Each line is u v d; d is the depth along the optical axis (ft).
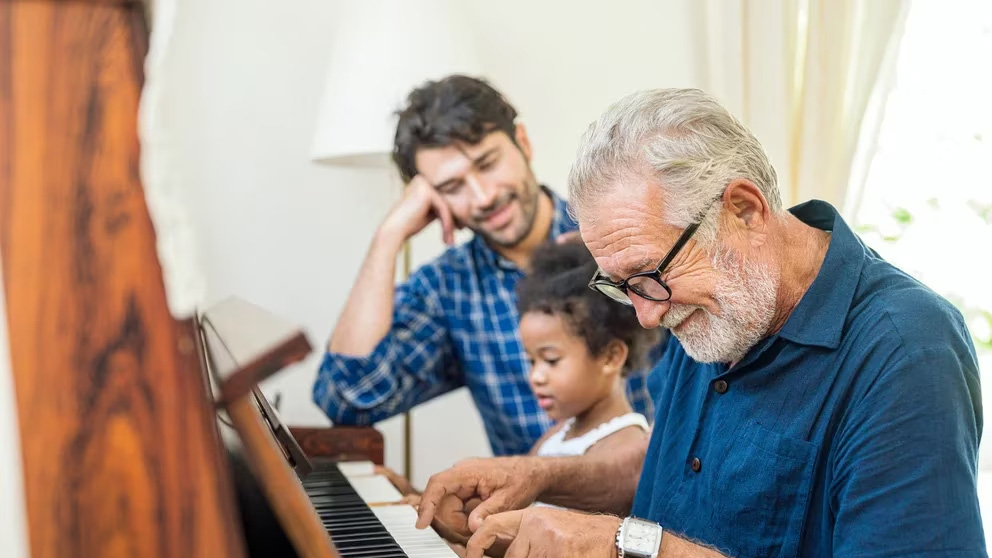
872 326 3.73
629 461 5.36
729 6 9.40
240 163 9.36
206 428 2.14
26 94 2.04
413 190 7.34
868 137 9.12
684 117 3.80
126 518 2.11
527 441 7.64
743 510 3.97
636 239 3.79
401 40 8.00
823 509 3.79
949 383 3.45
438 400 9.84
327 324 9.64
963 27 9.69
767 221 3.88
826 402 3.81
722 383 4.21
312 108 9.49
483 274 7.64
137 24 2.09
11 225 2.04
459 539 4.65
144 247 2.10
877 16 9.01
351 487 5.56
